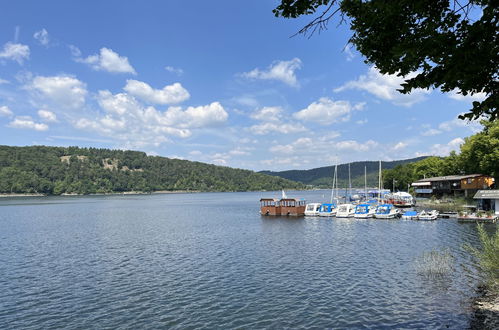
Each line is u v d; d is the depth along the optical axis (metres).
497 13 7.07
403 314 22.67
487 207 72.94
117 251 46.50
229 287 29.72
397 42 8.64
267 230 65.56
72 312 24.94
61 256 43.56
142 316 24.00
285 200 95.81
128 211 124.12
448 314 22.20
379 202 107.00
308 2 8.80
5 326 22.80
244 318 23.22
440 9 7.89
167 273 34.72
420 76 8.22
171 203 184.38
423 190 118.81
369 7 8.34
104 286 30.75
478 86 8.06
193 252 45.25
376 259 37.84
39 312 25.03
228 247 48.34
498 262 23.42
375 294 26.61
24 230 69.81
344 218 81.19
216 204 169.62
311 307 24.66
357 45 9.57
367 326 21.22
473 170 99.81
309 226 69.31
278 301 26.06
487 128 89.19
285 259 39.59
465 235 50.53
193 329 21.83
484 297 24.64
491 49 7.32
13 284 31.64
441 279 29.25
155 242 53.75
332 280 30.66
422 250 41.41
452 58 7.49
